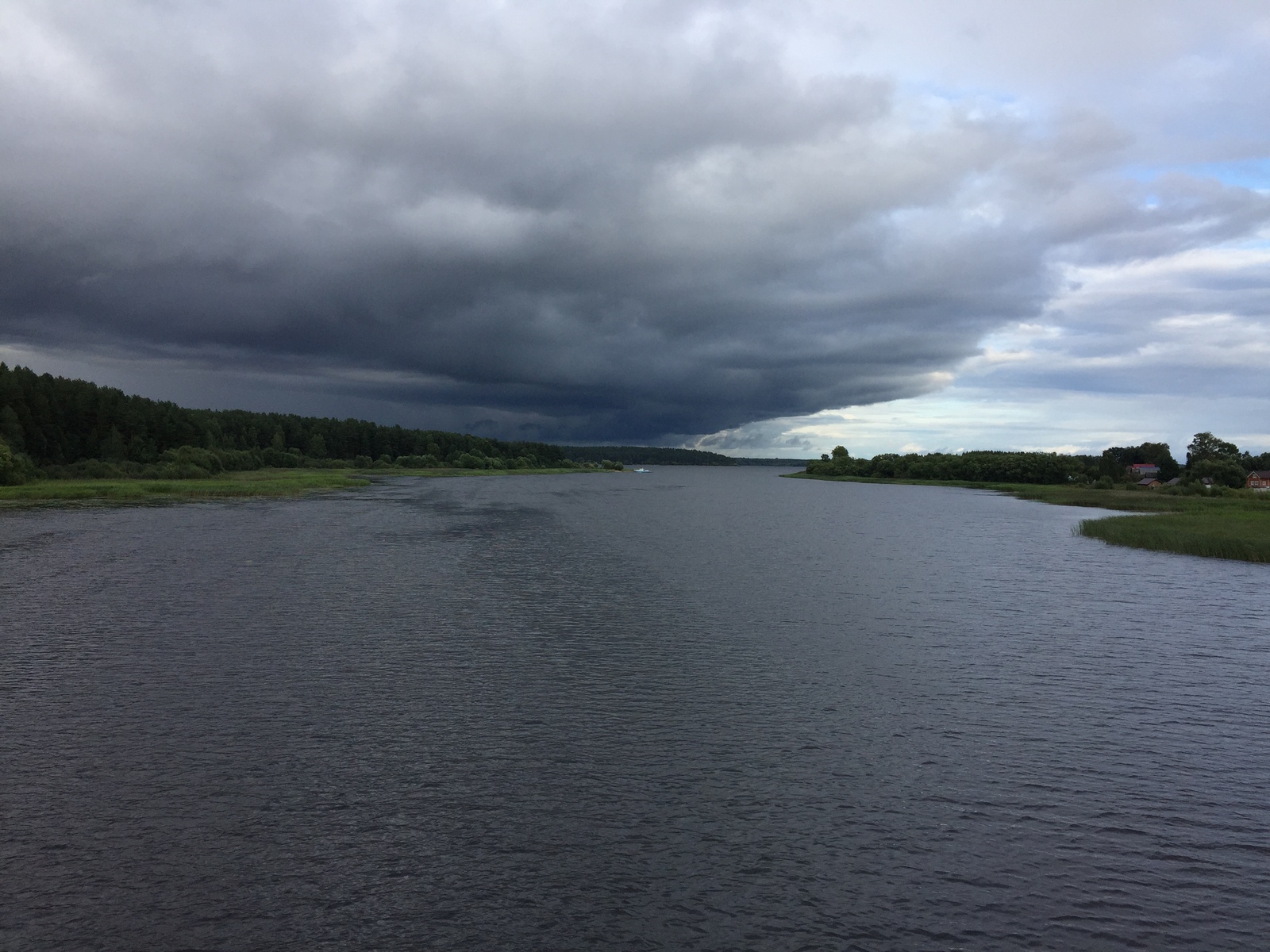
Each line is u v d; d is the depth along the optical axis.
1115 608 37.16
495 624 32.25
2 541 57.62
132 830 14.84
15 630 30.28
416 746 18.98
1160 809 16.16
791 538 70.81
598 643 29.11
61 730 19.81
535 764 17.98
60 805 15.78
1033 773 17.86
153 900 12.64
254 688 23.30
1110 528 69.94
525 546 60.97
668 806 16.02
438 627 31.53
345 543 59.22
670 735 19.86
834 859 14.05
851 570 49.44
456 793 16.50
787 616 34.69
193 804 15.89
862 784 17.16
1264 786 17.31
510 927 12.06
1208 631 32.38
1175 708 22.48
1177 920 12.42
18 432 134.88
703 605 37.06
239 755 18.33
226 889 12.96
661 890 13.05
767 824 15.29
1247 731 20.61
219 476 150.50
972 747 19.38
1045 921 12.35
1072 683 24.75
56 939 11.65
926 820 15.55
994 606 37.56
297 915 12.32
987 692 23.75
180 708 21.47
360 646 28.31
